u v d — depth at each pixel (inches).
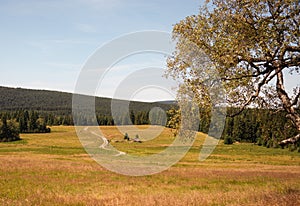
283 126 710.5
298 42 510.9
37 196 780.0
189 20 616.7
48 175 1243.8
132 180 1146.0
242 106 614.2
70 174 1278.3
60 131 5068.9
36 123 5147.6
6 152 2869.1
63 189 922.7
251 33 527.5
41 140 4220.0
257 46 535.5
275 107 686.5
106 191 892.0
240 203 639.8
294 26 516.1
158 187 1004.6
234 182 1152.8
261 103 680.4
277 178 1256.8
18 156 2353.6
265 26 515.5
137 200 701.3
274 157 2696.9
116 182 1089.4
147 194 831.1
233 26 554.9
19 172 1314.0
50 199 740.0
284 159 2596.0
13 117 5324.8
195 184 1083.3
